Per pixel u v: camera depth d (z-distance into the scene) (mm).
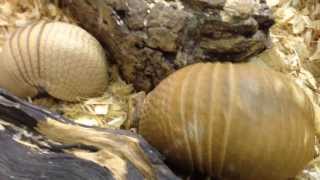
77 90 968
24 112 771
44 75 940
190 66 879
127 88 1021
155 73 978
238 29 950
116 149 751
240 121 802
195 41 960
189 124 817
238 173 828
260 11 961
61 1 1098
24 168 706
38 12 1092
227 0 941
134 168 734
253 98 812
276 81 838
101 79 987
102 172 717
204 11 939
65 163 720
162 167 767
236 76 828
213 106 810
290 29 1155
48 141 753
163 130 839
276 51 1050
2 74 947
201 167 840
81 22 1062
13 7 1088
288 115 819
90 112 976
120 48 994
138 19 951
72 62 947
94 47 980
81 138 765
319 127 1007
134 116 962
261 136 804
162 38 940
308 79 1101
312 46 1188
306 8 1227
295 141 823
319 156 970
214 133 808
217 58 978
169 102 836
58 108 975
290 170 839
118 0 962
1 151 713
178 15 935
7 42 966
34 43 939
